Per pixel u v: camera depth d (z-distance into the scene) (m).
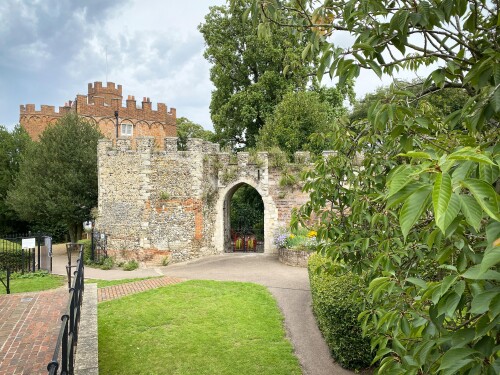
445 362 1.80
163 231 16.83
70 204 21.38
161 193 16.81
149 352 7.82
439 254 2.33
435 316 2.26
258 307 10.41
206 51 27.27
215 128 27.62
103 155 17.14
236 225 26.55
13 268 15.12
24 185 22.00
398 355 2.74
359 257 4.41
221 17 26.86
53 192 21.28
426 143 3.29
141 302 10.91
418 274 3.67
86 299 7.74
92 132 22.88
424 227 3.26
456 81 3.56
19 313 7.55
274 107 24.55
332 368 7.23
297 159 17.94
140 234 16.59
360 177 4.59
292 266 15.48
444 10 2.55
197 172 17.41
